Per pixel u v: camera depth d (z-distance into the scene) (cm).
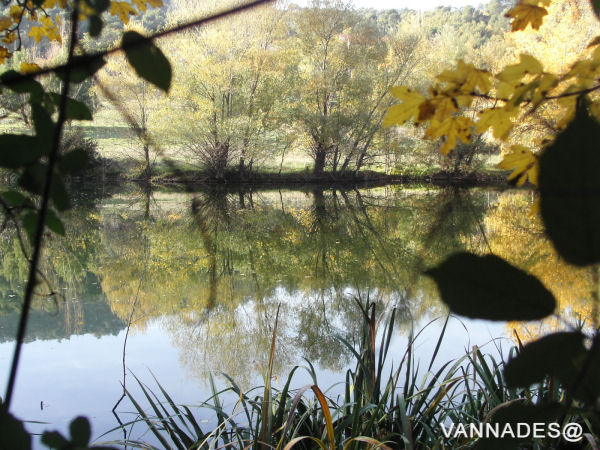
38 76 37
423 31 2003
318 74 1966
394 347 353
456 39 1792
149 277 802
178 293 705
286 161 2331
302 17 1928
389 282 707
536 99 38
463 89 41
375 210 1463
